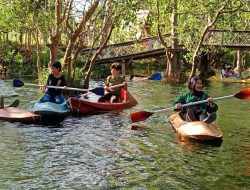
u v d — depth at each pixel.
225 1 20.38
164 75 25.67
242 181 7.34
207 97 10.84
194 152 9.00
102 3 18.53
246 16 24.97
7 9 18.98
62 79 13.00
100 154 8.74
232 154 8.92
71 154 8.69
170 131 10.88
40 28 20.56
